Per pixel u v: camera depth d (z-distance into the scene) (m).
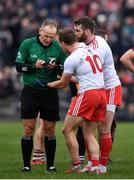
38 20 84.56
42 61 33.34
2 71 82.56
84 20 33.16
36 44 33.78
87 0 88.44
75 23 33.31
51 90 34.03
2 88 81.19
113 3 87.81
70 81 35.41
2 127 66.19
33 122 34.06
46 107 34.00
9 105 80.81
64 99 77.06
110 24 82.81
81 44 32.78
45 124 34.34
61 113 76.56
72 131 32.69
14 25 84.75
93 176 31.80
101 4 87.81
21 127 66.00
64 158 41.62
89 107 32.25
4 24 85.62
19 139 54.59
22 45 33.81
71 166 35.47
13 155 43.91
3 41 84.62
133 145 49.81
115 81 34.12
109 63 33.94
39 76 33.81
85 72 32.41
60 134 56.97
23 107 33.91
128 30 82.81
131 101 77.56
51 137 34.44
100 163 33.75
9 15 87.06
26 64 33.66
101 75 32.75
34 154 38.75
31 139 34.12
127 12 86.69
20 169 35.19
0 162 39.28
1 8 88.69
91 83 32.38
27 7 88.19
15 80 81.31
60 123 70.94
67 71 32.41
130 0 87.94
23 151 34.06
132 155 43.44
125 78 77.88
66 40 32.47
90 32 33.22
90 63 32.53
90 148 32.72
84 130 32.91
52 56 33.81
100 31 37.34
